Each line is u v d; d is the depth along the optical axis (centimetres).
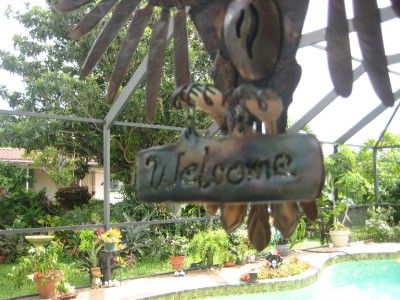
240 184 93
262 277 852
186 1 128
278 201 93
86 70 145
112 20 144
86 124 1165
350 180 1251
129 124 859
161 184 103
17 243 1104
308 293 828
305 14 106
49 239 955
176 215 1095
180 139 103
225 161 95
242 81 108
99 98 1155
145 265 991
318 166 89
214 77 113
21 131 1132
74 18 1197
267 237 127
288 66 105
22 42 1238
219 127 108
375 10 107
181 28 143
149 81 147
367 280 932
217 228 1101
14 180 1338
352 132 1247
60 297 729
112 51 1048
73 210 1277
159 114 1118
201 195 97
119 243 941
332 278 948
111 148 1199
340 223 1276
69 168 1461
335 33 108
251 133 99
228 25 101
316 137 91
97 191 2236
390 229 1301
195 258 934
